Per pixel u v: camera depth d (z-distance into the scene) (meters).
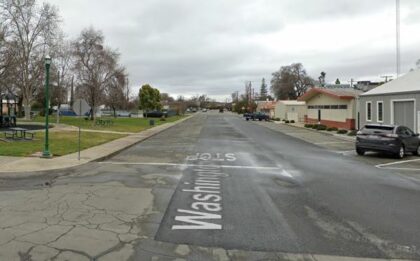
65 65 55.19
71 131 29.73
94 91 44.78
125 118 69.31
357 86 51.72
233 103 167.25
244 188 9.72
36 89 51.91
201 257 5.00
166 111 86.06
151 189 9.41
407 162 15.96
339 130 35.12
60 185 9.84
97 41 46.41
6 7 45.78
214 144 23.08
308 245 5.52
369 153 19.31
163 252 5.15
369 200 8.52
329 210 7.58
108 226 6.27
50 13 48.94
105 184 10.02
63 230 6.03
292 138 29.08
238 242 5.59
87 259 4.85
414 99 24.95
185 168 13.13
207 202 8.10
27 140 21.27
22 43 46.56
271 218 6.93
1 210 7.25
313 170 13.09
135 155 17.20
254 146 22.02
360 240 5.77
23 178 10.91
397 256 5.14
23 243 5.41
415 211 7.58
